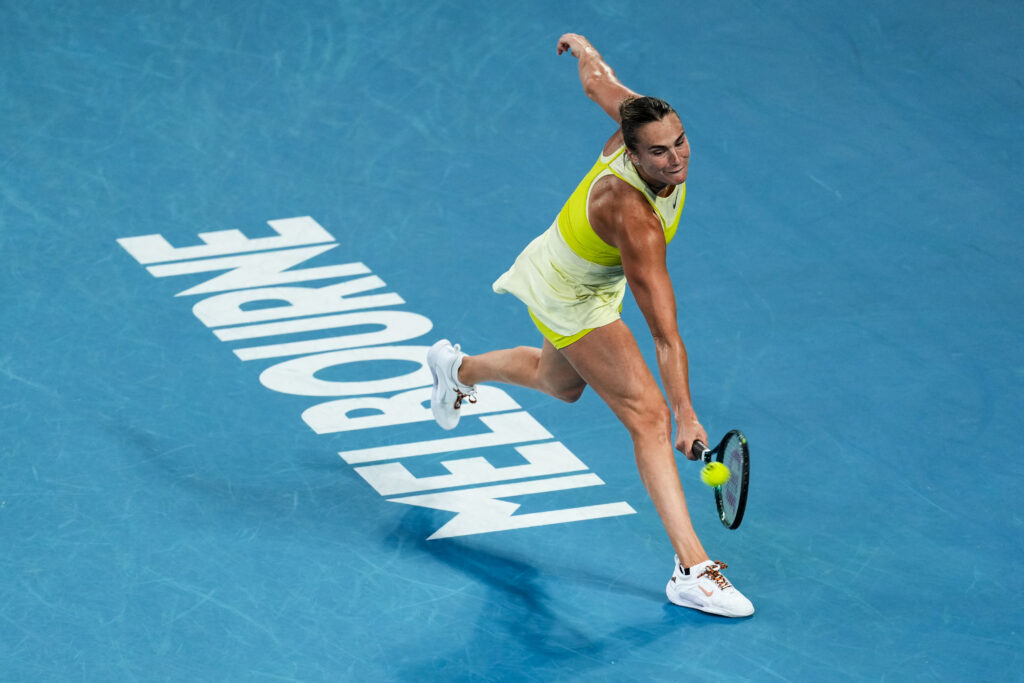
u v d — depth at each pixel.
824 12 44.06
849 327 31.95
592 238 23.08
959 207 36.25
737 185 36.97
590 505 26.84
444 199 36.50
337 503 26.77
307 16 43.78
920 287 33.31
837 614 24.16
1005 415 29.20
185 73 41.28
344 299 32.84
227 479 27.28
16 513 26.16
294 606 24.20
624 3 44.44
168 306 32.47
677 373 22.38
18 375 29.94
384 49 42.34
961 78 41.31
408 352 31.11
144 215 35.81
